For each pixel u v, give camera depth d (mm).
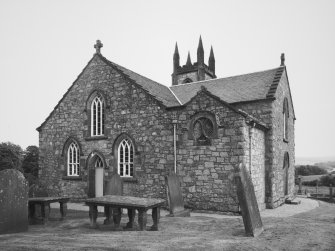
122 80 23344
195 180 18859
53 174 26156
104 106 24141
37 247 7805
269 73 26000
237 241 8703
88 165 24375
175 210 16438
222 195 17859
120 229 12070
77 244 8297
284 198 24938
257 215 10391
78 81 25781
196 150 18984
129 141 22609
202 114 18875
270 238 9047
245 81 26094
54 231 11664
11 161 29406
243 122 17594
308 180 47031
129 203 11961
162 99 23531
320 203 25703
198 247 7941
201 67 42562
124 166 22828
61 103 26422
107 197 13547
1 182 10992
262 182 20703
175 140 19984
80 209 19969
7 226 11031
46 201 14188
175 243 8461
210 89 26859
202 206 18438
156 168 20828
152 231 11305
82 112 25250
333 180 42625
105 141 23656
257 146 19906
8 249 7551
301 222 11680
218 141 18188
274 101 22312
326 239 8844
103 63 24562
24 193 11703
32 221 14055
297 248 7969
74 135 25438
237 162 17484
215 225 12000
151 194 20891
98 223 13758
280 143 24109
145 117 21750
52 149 26469
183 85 30484
